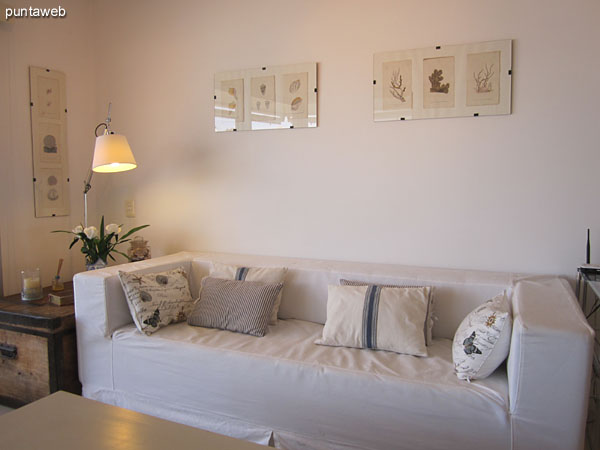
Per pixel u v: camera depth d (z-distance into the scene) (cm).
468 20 216
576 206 205
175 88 287
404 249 237
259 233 271
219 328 214
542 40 205
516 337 139
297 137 256
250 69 264
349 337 190
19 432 116
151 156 298
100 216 314
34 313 219
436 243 230
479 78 216
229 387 182
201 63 278
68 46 292
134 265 236
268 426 176
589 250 195
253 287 217
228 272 238
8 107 259
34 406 130
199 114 281
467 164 221
